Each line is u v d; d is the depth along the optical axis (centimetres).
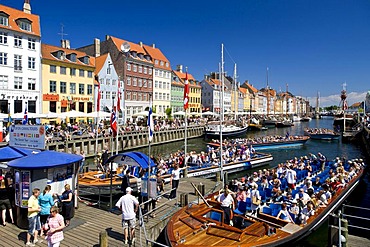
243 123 6394
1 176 1159
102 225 1021
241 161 2547
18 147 1190
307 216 1168
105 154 2028
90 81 4853
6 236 912
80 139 3123
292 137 4369
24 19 3900
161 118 6216
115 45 5766
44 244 859
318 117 14738
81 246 861
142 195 1216
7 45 3738
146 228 1020
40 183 975
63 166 1062
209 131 5234
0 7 3847
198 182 1764
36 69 4031
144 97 6159
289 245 996
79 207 1204
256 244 898
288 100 16625
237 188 1516
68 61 4472
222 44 2123
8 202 1003
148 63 6209
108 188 1478
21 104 3888
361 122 6328
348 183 1697
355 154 3772
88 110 4838
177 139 4944
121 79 5634
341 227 938
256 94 12612
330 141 4953
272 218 1118
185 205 1256
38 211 870
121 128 4038
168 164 2109
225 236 930
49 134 3033
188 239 914
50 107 4225
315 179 1873
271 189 1485
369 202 1761
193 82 8362
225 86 9794
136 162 1197
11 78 3784
